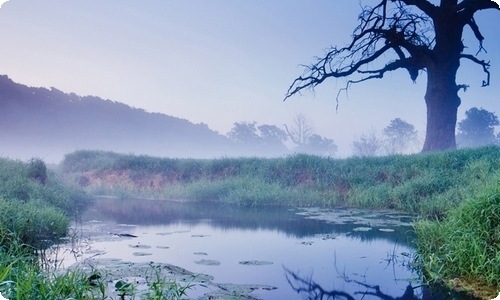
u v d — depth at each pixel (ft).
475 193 22.71
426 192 34.50
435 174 36.73
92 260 16.42
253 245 20.40
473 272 14.88
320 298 12.62
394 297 12.89
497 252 14.73
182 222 28.12
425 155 42.32
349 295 13.03
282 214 31.78
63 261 16.71
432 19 63.31
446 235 18.10
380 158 45.75
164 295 11.46
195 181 51.55
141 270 14.66
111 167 59.93
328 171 44.14
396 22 66.95
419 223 21.65
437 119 62.59
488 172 33.65
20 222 20.35
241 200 39.86
